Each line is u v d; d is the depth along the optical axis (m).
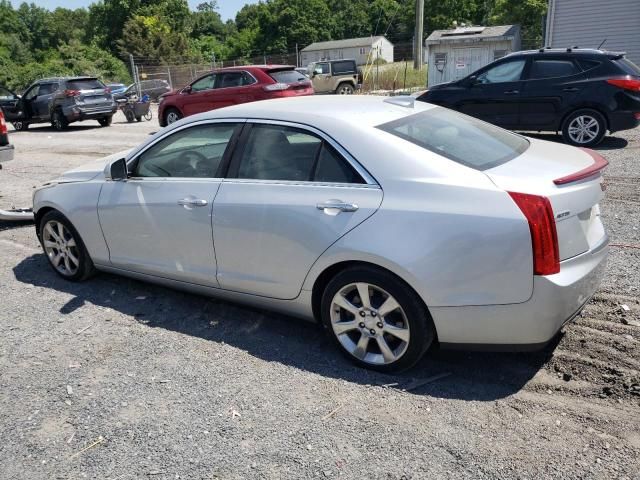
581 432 2.72
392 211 3.04
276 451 2.69
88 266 4.77
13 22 96.00
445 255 2.91
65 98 17.75
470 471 2.51
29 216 6.60
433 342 3.43
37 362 3.60
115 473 2.61
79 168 4.93
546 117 10.04
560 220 2.85
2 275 5.16
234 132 3.77
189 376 3.37
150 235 4.11
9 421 3.02
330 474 2.53
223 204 3.66
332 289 3.32
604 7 18.23
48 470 2.65
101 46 74.88
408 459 2.60
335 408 3.00
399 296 3.07
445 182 3.00
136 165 4.27
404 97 3.99
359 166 3.22
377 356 3.32
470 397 3.05
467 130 3.67
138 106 19.67
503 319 2.90
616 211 6.07
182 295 4.54
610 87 9.38
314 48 72.19
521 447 2.64
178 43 62.28
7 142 7.30
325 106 3.71
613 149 9.47
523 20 41.00
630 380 3.09
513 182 2.92
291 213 3.36
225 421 2.93
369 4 85.94
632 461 2.52
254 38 82.31
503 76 10.38
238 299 3.86
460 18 62.81
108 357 3.63
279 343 3.73
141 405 3.10
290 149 3.50
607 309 3.88
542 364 3.31
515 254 2.79
